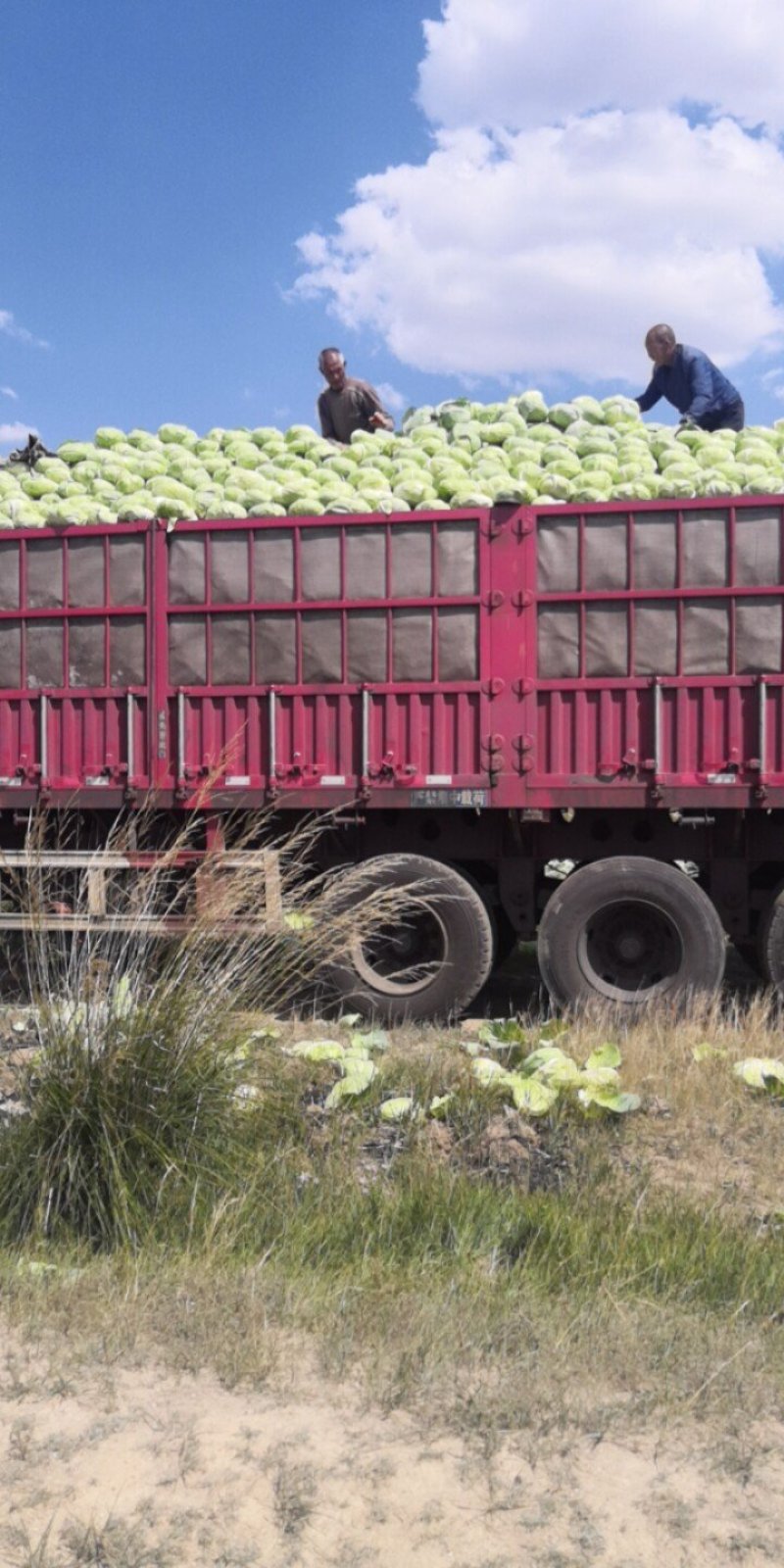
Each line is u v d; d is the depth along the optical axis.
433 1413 3.46
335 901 7.55
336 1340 3.82
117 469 9.67
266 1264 4.37
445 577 8.22
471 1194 4.92
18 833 9.04
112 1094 4.84
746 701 7.94
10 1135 4.88
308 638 8.35
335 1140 5.45
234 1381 3.60
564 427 10.02
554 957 8.23
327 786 8.31
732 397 10.89
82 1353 3.74
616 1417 3.47
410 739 8.25
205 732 8.46
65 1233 4.62
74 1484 3.12
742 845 8.38
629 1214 4.84
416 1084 6.14
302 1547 2.91
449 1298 4.10
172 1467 3.20
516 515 8.16
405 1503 3.07
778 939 8.11
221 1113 5.09
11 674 8.73
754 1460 3.30
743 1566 2.89
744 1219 4.95
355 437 9.98
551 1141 5.61
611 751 8.06
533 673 8.13
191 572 8.49
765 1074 6.40
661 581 8.02
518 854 8.62
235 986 5.54
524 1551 2.92
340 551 8.33
